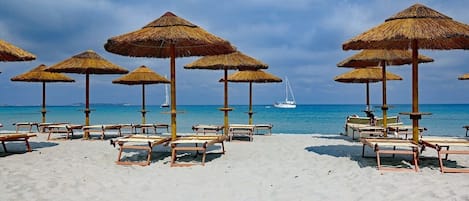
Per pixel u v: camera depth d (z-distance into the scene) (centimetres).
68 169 648
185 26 724
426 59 908
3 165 684
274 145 963
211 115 4488
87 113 1187
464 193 477
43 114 1491
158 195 496
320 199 471
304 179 576
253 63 980
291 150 870
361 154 803
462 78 1358
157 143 729
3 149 910
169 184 553
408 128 1112
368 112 1280
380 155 780
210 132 1453
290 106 8388
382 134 1102
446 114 4300
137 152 841
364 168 643
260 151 854
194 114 4875
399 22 663
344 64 967
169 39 663
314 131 1909
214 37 730
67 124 1296
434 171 614
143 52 888
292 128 2169
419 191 491
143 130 1438
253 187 534
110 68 1116
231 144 987
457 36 589
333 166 670
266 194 498
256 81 1318
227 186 540
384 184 532
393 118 1265
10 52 766
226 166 680
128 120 3158
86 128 1149
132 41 670
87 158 767
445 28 615
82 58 1120
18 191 504
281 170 643
